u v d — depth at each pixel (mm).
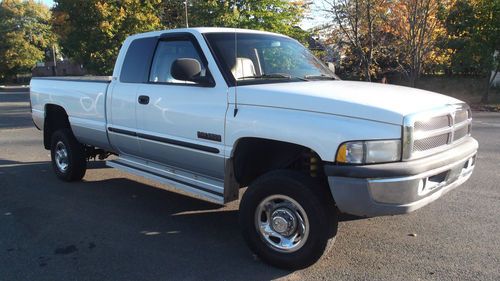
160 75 5086
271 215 3996
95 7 24141
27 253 4426
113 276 3936
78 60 27203
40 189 6672
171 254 4363
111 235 4855
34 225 5176
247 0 21391
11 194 6418
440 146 3828
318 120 3635
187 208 5734
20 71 63531
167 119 4828
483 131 11656
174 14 27000
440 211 5391
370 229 4871
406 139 3434
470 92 24719
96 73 25781
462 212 5348
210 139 4398
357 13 19078
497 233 4723
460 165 3980
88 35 25125
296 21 22359
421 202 3607
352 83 4555
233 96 4199
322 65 5398
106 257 4312
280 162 4250
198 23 22141
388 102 3641
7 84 62906
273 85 4195
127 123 5445
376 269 3975
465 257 4176
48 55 66500
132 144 5480
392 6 20016
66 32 25578
